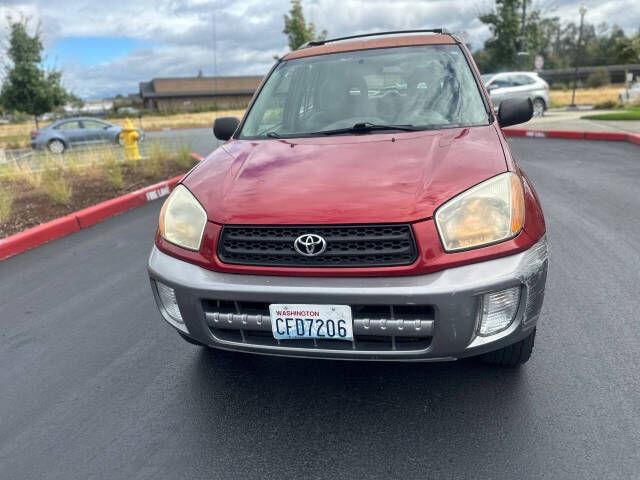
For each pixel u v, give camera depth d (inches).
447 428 88.7
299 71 142.0
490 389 98.5
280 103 135.6
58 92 973.8
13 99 954.7
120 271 182.7
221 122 140.3
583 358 107.1
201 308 89.2
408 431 88.7
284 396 101.3
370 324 81.4
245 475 81.3
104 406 102.3
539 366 105.2
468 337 81.6
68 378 114.0
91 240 227.6
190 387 106.9
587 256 164.6
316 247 82.7
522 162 359.3
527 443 83.9
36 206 283.1
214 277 87.5
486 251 81.4
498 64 1116.5
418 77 129.4
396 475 79.0
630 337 114.4
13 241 213.5
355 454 84.1
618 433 84.9
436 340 81.4
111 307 151.2
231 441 89.4
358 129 118.7
